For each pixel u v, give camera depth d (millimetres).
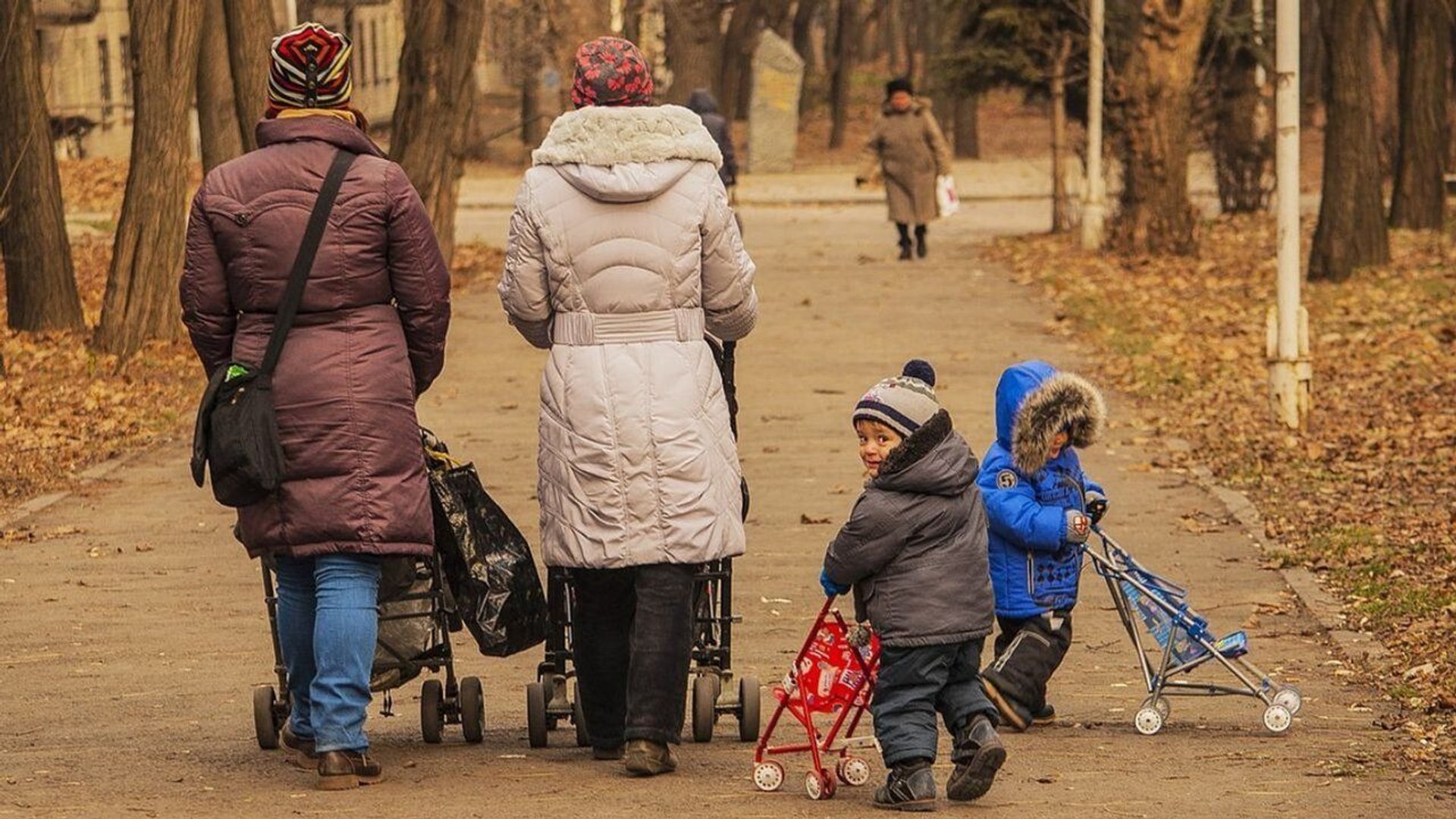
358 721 16266
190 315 16141
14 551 29266
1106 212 85312
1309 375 39375
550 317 16922
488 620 17266
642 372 16438
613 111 16500
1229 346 50781
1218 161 89375
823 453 37156
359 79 143500
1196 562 28078
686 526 16406
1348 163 64312
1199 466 35656
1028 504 18781
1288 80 39062
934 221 93750
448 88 66062
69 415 41281
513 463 36125
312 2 61688
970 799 15531
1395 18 102875
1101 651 23578
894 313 58219
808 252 78000
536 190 16547
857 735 18766
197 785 16359
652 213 16469
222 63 53625
